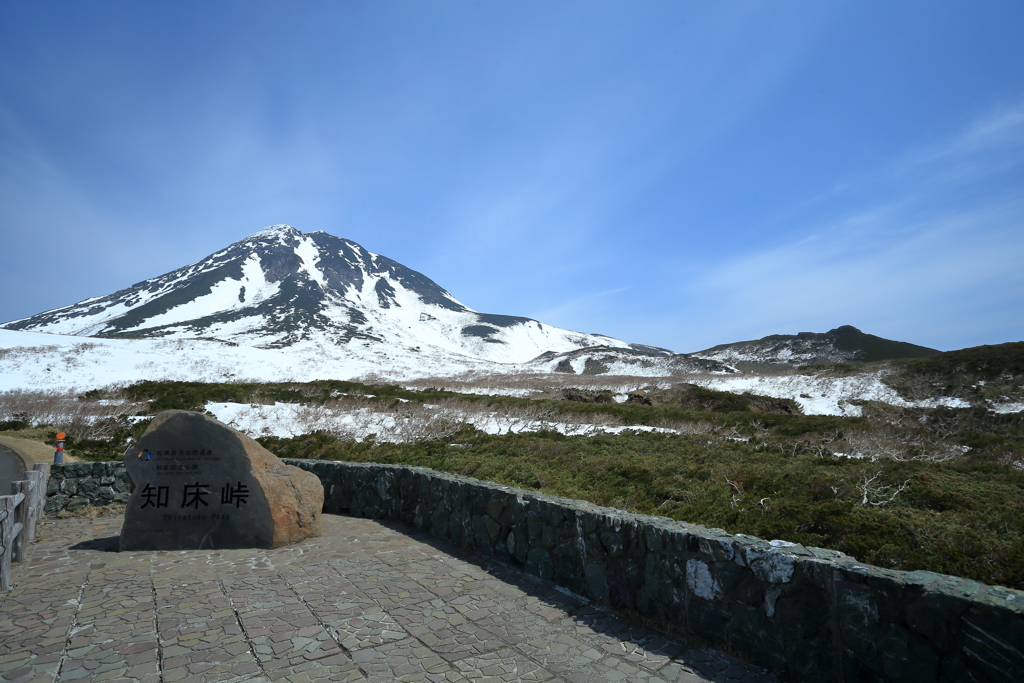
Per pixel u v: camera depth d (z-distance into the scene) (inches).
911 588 125.0
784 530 243.1
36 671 147.2
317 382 1198.3
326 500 359.6
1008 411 1069.1
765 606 149.6
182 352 2005.4
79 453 606.5
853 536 222.1
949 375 1338.6
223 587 213.2
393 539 285.1
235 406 875.4
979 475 358.3
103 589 210.4
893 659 125.9
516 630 175.8
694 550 167.9
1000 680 109.4
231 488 271.9
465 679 144.9
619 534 191.8
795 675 142.0
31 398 1011.9
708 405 1151.0
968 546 204.8
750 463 423.8
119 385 1299.2
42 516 323.0
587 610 192.1
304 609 191.6
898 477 329.7
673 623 172.2
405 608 193.2
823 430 685.9
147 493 268.1
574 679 145.1
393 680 144.2
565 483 371.2
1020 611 108.1
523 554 233.1
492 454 487.5
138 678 144.2
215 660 154.0
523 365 3533.5
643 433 617.6
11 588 210.5
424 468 329.1
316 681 143.3
